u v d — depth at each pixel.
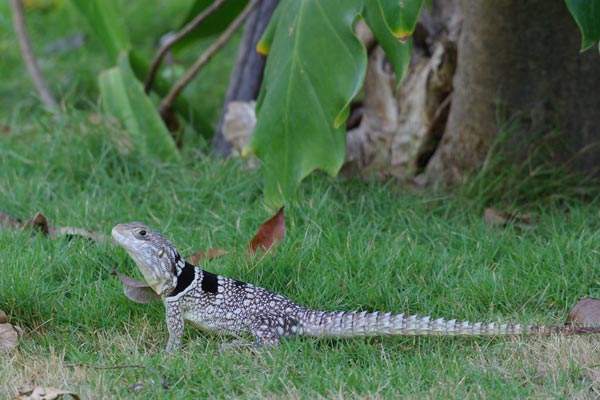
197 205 11.55
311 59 9.99
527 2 10.84
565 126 11.66
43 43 20.20
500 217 11.00
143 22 20.72
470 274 9.45
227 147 14.03
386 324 7.96
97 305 8.77
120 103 13.63
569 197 11.52
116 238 8.06
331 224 10.59
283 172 10.26
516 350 7.89
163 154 13.10
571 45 11.25
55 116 13.55
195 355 7.87
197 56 19.69
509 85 11.50
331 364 7.74
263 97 10.72
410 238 10.45
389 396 7.07
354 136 13.12
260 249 9.59
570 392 7.10
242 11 14.90
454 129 12.04
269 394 7.14
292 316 8.16
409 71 12.53
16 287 8.66
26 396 7.01
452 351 7.92
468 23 11.28
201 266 9.36
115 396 7.10
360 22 12.68
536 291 9.12
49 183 11.91
